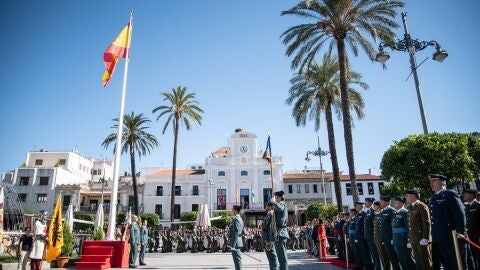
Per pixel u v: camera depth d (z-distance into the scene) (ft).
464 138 60.08
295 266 44.83
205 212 104.99
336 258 51.75
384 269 31.89
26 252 40.11
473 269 28.19
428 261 25.85
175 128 140.36
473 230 28.89
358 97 94.32
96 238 57.82
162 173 195.72
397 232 28.76
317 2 73.72
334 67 96.99
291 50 79.36
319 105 100.73
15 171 191.72
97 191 196.13
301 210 180.75
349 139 71.15
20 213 141.59
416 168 59.57
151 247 96.27
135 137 146.41
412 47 51.55
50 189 190.60
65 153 227.20
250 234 95.81
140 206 187.42
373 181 186.80
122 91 56.49
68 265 50.01
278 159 191.42
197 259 64.08
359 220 37.83
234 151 193.36
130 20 60.29
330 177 190.19
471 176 58.29
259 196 185.26
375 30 70.08
